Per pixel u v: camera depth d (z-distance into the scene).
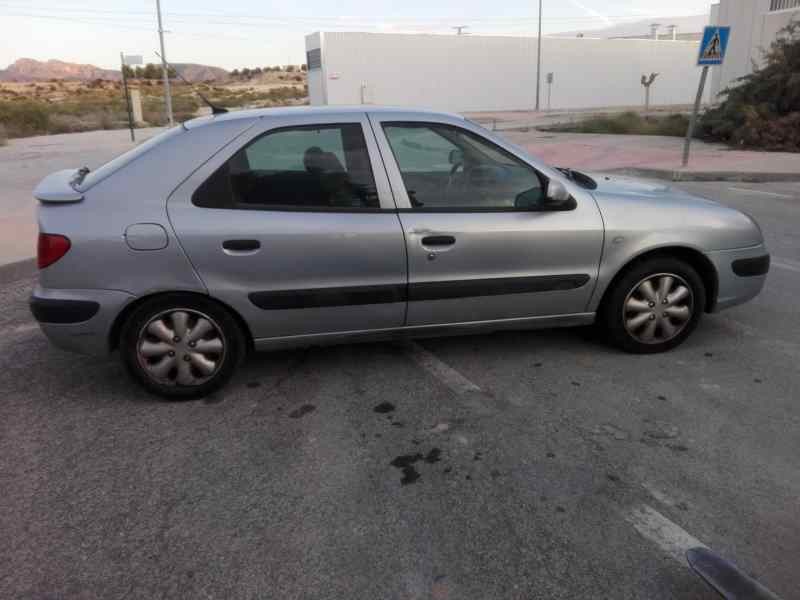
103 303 3.57
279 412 3.72
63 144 22.73
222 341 3.81
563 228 4.01
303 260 3.71
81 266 3.53
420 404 3.79
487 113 42.59
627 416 3.62
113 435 3.51
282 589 2.40
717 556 2.42
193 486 3.03
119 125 33.69
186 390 3.84
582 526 2.72
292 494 2.96
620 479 3.04
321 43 39.31
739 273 4.42
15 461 3.27
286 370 4.27
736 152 16.09
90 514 2.84
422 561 2.53
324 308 3.82
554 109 47.19
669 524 2.73
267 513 2.83
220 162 3.65
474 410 3.71
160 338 3.74
